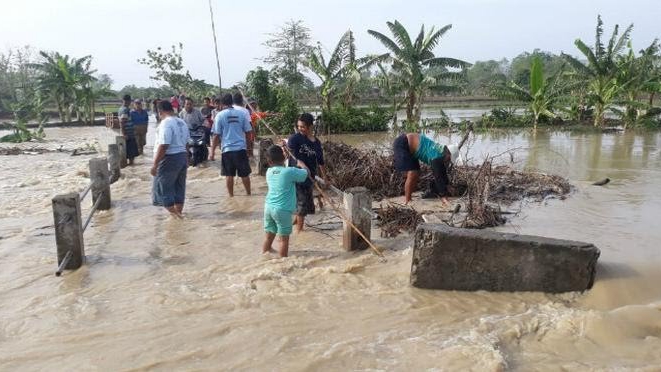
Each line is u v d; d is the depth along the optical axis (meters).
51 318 4.41
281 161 5.89
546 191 9.05
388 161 9.53
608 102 24.19
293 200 5.84
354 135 23.80
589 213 7.68
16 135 21.67
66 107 33.12
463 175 9.30
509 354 3.80
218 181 10.77
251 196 9.28
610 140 19.28
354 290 4.95
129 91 54.09
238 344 3.95
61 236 5.61
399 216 7.16
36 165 13.84
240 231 7.05
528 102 25.58
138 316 4.43
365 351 3.82
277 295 4.81
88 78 32.00
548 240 4.91
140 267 5.67
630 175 11.14
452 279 4.96
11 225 7.52
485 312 4.51
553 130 24.30
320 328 4.20
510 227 6.95
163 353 3.83
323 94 25.28
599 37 24.28
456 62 24.19
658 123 24.03
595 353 3.81
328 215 7.82
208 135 14.26
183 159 7.75
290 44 31.14
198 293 4.89
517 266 4.88
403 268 5.48
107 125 30.17
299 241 6.57
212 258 5.95
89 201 9.12
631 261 5.47
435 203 8.47
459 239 4.88
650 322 4.17
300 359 3.72
